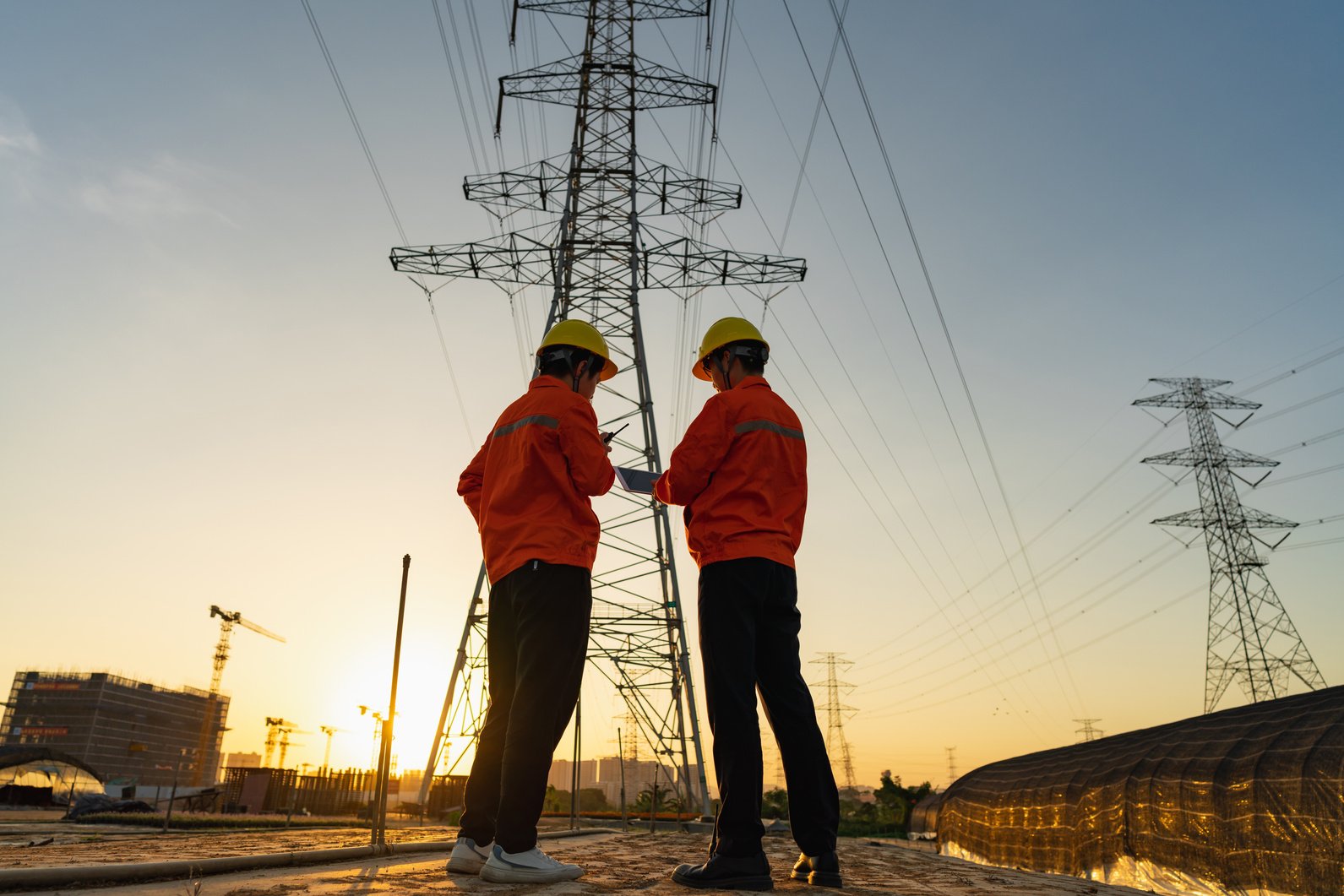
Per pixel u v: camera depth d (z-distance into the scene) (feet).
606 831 31.12
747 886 9.69
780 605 11.72
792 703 11.43
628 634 91.20
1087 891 10.30
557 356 13.00
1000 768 115.96
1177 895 58.03
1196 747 65.05
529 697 10.66
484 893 8.21
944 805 122.52
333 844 13.98
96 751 655.35
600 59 109.19
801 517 12.50
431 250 99.19
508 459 12.29
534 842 9.98
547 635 11.04
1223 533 174.60
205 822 84.33
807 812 11.04
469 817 11.07
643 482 14.01
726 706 10.71
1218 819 55.21
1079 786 79.05
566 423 12.05
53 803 180.75
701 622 11.68
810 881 10.58
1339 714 51.96
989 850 97.71
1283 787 50.57
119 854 10.02
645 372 95.86
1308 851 47.60
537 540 11.56
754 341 13.41
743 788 10.21
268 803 158.51
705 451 11.99
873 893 9.52
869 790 424.05
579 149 106.42
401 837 17.99
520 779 10.09
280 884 8.16
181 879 8.30
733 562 11.55
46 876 6.87
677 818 82.69
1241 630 166.81
